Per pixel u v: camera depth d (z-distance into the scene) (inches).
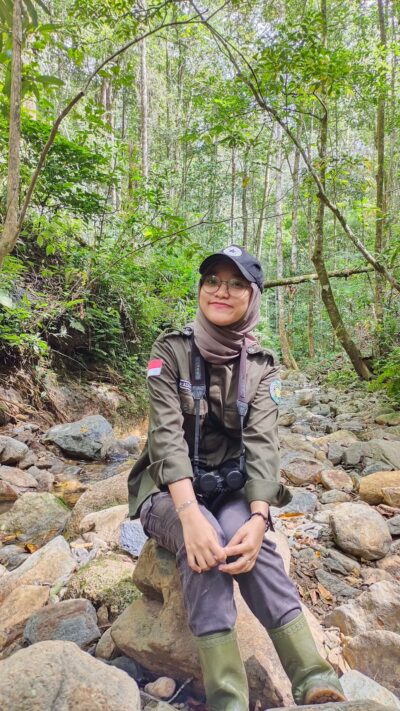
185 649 57.7
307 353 721.6
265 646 59.4
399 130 509.4
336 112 466.6
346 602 79.6
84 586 77.5
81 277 241.3
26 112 224.5
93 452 188.7
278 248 577.3
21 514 126.0
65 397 232.4
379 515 97.4
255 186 772.0
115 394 259.4
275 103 218.2
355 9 399.2
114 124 583.2
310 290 624.7
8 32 70.9
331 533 98.7
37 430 200.8
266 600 53.0
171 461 56.6
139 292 285.1
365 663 63.1
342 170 252.7
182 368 62.5
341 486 127.7
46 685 40.5
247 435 62.2
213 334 61.9
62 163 244.2
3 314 205.6
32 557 92.7
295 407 295.9
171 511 58.9
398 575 87.7
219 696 47.7
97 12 147.1
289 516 111.6
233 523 56.2
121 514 103.3
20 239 241.6
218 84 338.6
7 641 69.7
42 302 223.6
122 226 272.1
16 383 215.0
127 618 64.8
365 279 423.2
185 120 624.4
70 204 259.6
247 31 267.4
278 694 54.7
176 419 60.2
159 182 289.1
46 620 68.1
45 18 299.4
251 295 63.2
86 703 40.1
